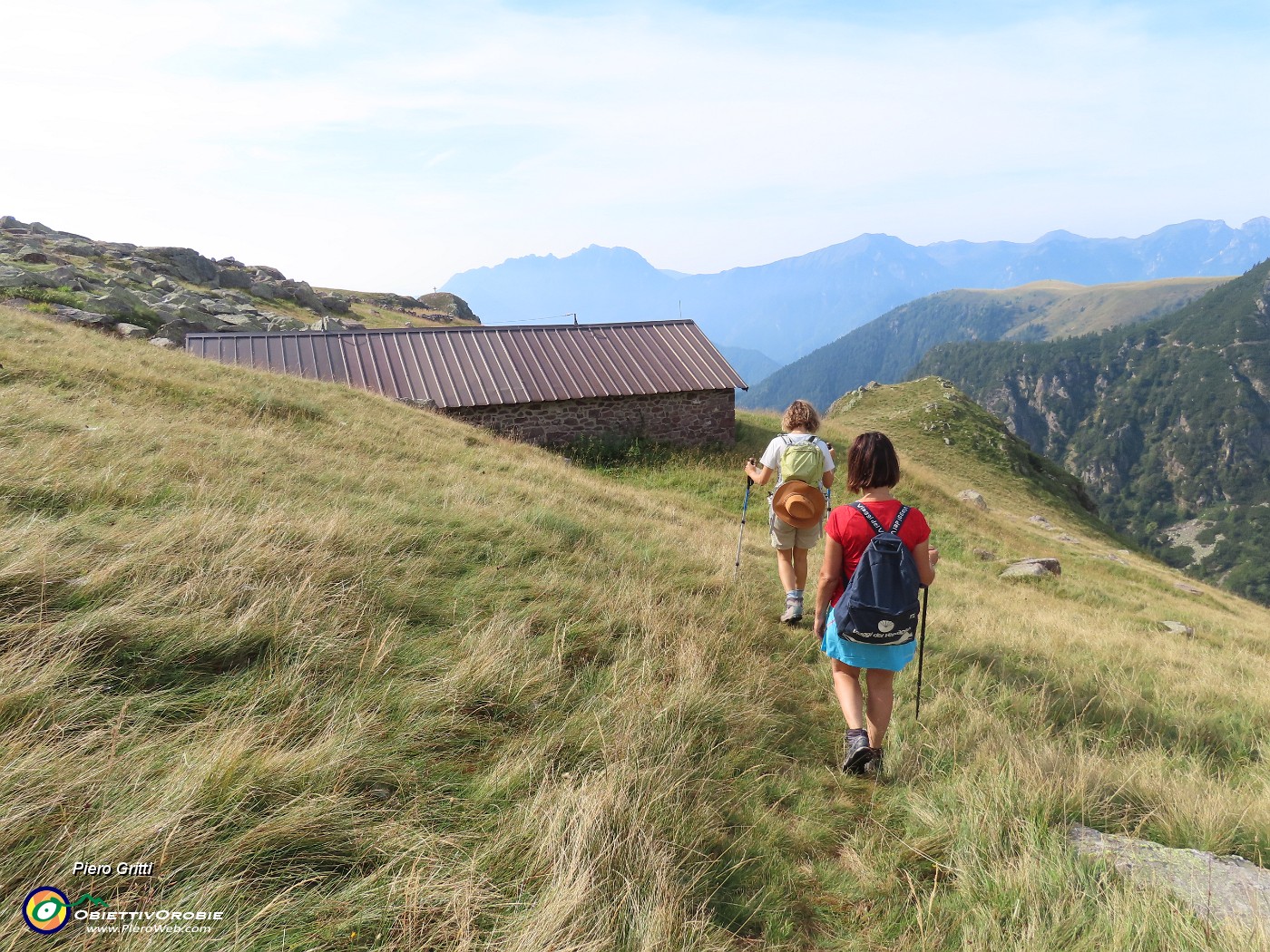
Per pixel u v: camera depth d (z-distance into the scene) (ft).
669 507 49.52
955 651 21.75
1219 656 33.81
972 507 89.97
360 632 13.51
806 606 24.30
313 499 21.66
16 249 115.96
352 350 82.89
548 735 11.64
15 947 6.00
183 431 27.22
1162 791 13.30
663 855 9.13
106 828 7.34
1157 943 8.43
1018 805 11.82
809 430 21.42
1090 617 43.32
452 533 20.89
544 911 7.57
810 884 10.19
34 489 16.01
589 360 89.86
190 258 154.81
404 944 7.09
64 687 9.30
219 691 10.57
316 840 8.14
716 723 13.65
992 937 8.73
